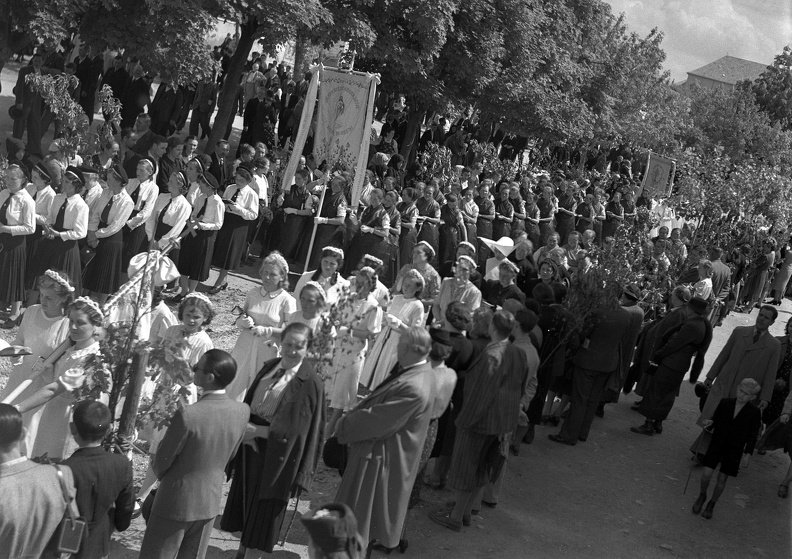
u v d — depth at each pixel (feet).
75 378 19.08
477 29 65.67
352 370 26.43
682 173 80.43
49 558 14.80
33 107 50.39
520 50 71.26
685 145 135.03
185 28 48.73
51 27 44.34
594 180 90.79
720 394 33.06
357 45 57.67
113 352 17.75
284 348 19.66
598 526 26.78
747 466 35.24
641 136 118.01
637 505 29.04
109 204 33.40
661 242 51.37
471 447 23.72
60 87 37.78
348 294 20.62
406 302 29.53
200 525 17.43
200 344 22.49
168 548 17.01
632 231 41.34
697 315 35.65
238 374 25.38
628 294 34.37
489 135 89.04
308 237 46.24
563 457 32.01
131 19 48.55
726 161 69.10
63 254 31.94
